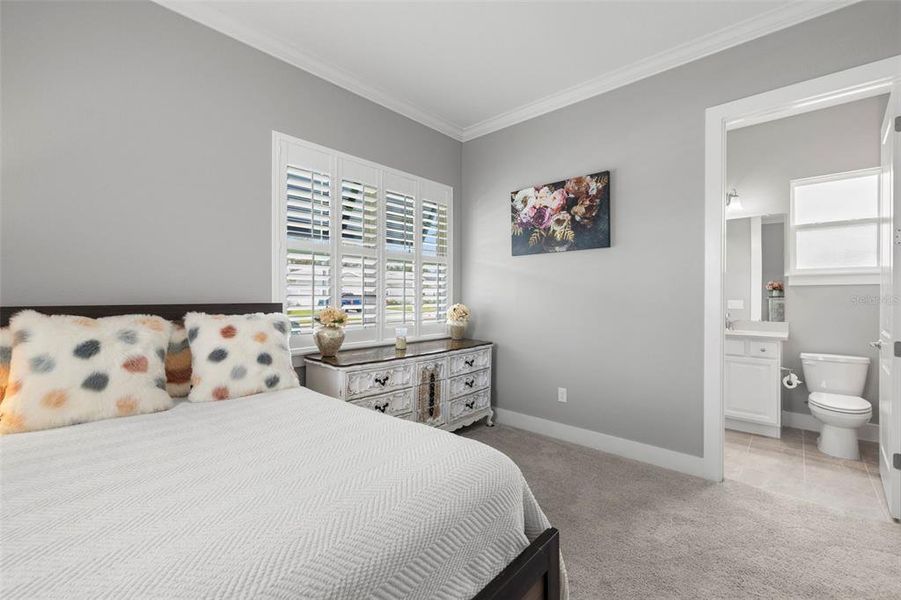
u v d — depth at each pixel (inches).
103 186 73.2
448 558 36.8
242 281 91.7
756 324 142.3
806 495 88.9
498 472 44.4
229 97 89.6
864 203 126.0
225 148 89.0
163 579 25.3
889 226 81.3
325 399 69.9
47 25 67.8
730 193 147.8
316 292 105.0
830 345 130.5
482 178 143.8
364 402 98.2
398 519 34.3
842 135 127.9
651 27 90.2
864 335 125.0
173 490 36.7
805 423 134.5
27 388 53.5
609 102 112.9
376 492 36.6
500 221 138.9
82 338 59.4
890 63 74.9
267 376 74.3
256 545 28.7
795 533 73.8
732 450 116.7
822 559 66.3
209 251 86.6
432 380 115.3
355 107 114.6
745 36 89.8
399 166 127.0
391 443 48.7
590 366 117.3
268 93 96.0
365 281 116.6
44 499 35.0
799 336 135.6
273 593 25.7
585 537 72.5
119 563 26.4
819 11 81.3
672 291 102.1
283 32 92.5
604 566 64.7
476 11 85.2
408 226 129.4
